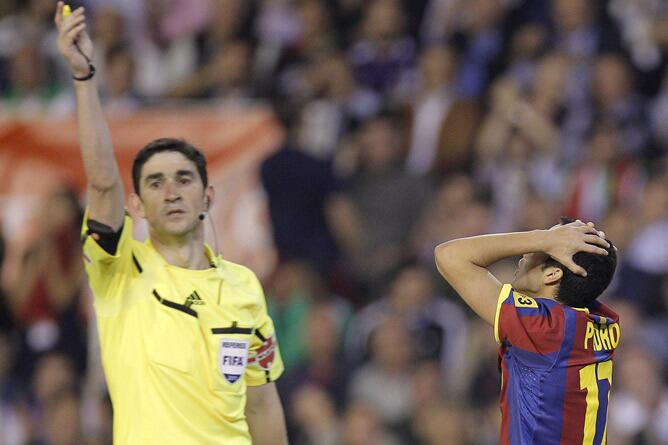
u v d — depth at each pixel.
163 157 20.06
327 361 41.72
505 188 44.25
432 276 42.69
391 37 49.34
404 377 40.69
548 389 19.11
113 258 19.75
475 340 40.97
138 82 50.78
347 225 44.88
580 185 43.34
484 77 47.34
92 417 43.53
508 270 40.34
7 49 51.66
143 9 52.16
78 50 19.38
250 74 49.62
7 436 43.69
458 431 38.75
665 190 42.12
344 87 48.38
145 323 19.73
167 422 19.39
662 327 40.38
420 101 46.69
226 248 44.81
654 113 45.22
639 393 38.06
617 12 47.44
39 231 45.97
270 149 45.41
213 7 51.12
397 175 45.41
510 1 48.50
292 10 50.84
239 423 20.08
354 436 39.50
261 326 20.97
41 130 46.53
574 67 45.69
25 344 45.06
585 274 19.39
